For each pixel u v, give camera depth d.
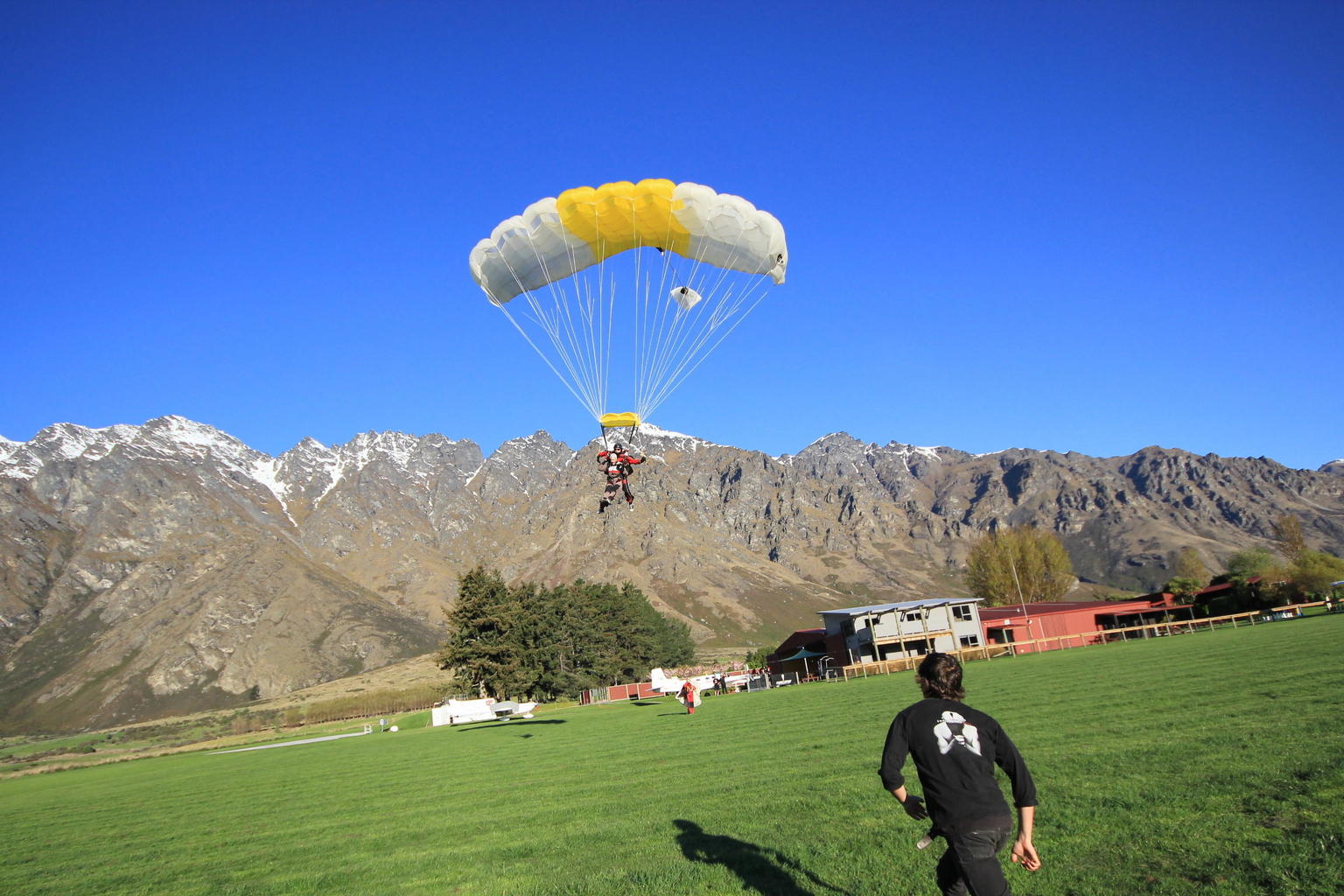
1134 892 7.56
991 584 109.94
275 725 112.00
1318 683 17.89
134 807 23.94
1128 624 80.06
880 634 69.81
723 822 11.71
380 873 11.15
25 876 14.25
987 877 6.38
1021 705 21.83
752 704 39.91
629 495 25.84
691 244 25.70
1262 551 87.31
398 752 34.53
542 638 90.75
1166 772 11.43
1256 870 7.64
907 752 6.89
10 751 160.00
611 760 21.05
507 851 11.55
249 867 12.67
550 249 25.67
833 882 8.65
